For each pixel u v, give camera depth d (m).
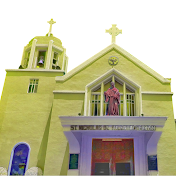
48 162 15.05
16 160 16.06
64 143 15.52
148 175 14.49
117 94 15.85
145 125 13.66
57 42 21.86
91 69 17.52
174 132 15.56
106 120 13.77
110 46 18.30
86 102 16.31
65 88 16.95
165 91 16.78
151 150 14.77
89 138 16.14
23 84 18.55
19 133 16.83
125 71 17.39
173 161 14.85
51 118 16.12
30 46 21.06
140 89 16.62
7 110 17.64
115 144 16.16
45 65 19.95
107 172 15.42
